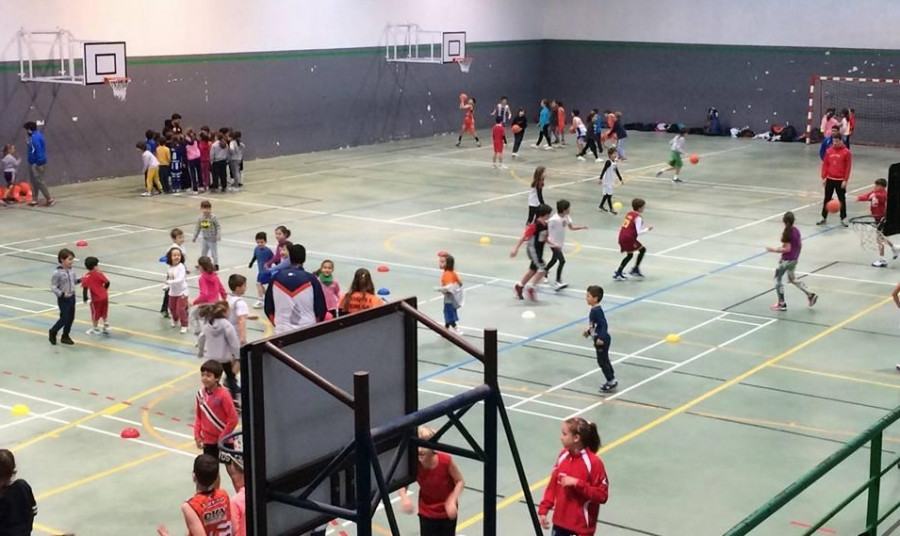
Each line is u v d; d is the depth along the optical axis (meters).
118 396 15.66
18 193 31.30
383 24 43.94
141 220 28.69
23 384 16.14
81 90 34.22
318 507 5.40
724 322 19.50
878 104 44.97
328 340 5.72
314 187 34.00
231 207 30.59
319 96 41.91
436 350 17.77
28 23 32.47
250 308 20.27
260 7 39.19
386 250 25.09
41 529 11.48
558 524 9.38
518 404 15.33
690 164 39.47
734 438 14.09
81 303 20.72
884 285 22.27
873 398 15.62
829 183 28.27
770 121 47.72
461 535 11.31
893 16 44.19
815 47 46.12
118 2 34.69
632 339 18.45
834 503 12.09
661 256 24.80
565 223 21.41
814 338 18.55
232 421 11.66
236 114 38.97
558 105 44.91
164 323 19.38
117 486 12.62
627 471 13.01
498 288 21.83
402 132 45.84
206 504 8.95
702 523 11.59
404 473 6.38
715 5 48.22
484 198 32.12
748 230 27.77
